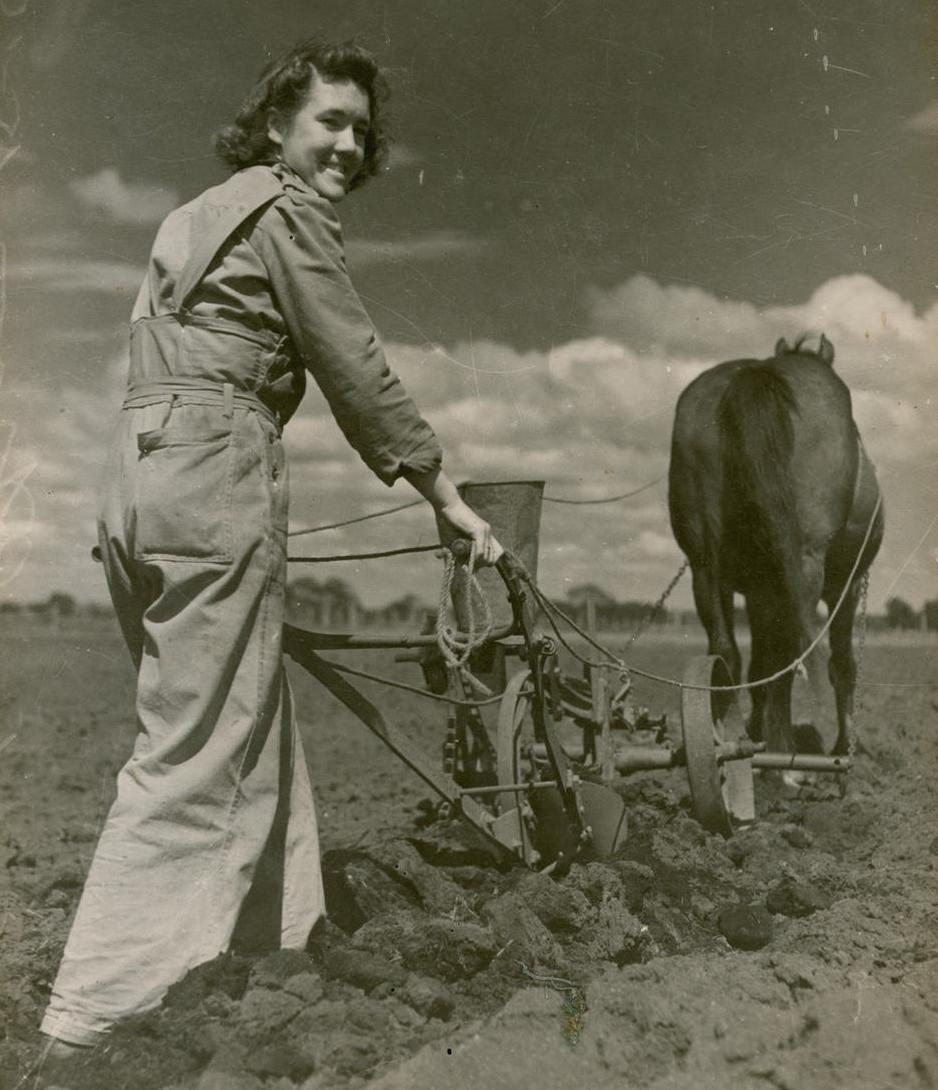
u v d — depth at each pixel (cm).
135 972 315
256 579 346
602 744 543
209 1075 287
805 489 677
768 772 695
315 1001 321
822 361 732
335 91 373
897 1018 326
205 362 350
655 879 453
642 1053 308
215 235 351
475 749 571
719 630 690
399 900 420
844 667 835
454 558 383
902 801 645
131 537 344
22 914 442
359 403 357
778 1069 299
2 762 927
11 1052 319
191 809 329
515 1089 291
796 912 434
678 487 704
